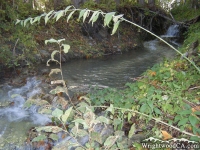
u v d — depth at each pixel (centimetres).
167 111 247
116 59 777
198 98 255
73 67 646
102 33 948
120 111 283
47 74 560
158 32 1284
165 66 378
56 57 701
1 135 305
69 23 870
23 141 289
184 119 208
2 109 383
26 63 626
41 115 356
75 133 202
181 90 271
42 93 417
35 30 741
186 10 1584
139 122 261
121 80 512
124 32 1052
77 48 805
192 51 405
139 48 1004
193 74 326
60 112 183
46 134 292
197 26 767
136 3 1271
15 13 700
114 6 1073
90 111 186
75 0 973
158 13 1288
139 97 287
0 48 584
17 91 456
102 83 486
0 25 636
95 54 819
